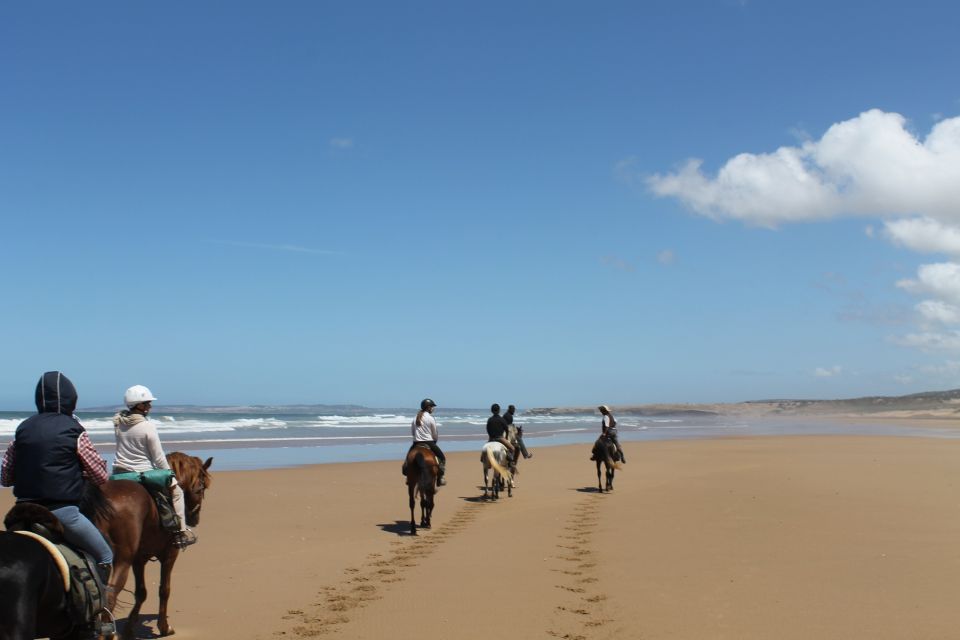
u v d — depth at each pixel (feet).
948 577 34.47
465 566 38.40
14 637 16.29
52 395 20.93
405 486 70.74
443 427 230.68
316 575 36.60
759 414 550.36
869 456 103.55
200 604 31.60
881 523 48.49
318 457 105.29
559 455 109.40
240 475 76.59
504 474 62.75
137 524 23.67
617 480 76.69
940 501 58.08
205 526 49.19
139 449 25.63
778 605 30.32
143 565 26.03
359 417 326.24
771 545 41.98
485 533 47.91
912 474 77.92
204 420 255.29
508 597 32.27
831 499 59.31
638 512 55.16
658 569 36.86
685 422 322.96
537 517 54.08
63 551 19.03
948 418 366.84
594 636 27.09
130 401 25.84
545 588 33.71
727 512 53.83
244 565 38.65
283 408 637.30
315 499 61.87
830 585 33.22
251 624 28.86
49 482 20.04
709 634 27.04
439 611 30.35
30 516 18.90
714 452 113.19
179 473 28.37
